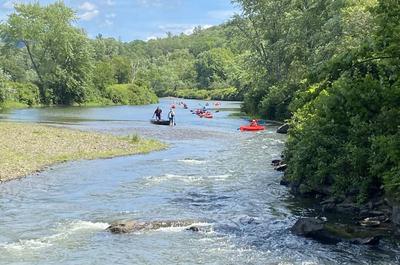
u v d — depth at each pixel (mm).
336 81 22531
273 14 73062
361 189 19047
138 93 127750
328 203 19922
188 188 23844
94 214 19031
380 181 18969
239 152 36500
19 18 100188
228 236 16109
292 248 14859
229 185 24516
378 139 18422
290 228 16875
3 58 111812
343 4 54219
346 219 18016
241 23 77125
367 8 20141
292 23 66000
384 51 19297
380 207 18094
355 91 21125
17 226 17266
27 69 131750
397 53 19297
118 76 147250
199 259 13945
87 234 16328
